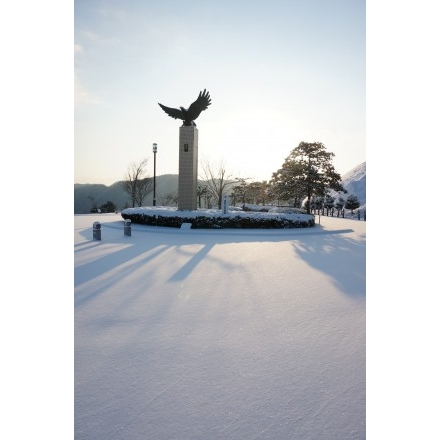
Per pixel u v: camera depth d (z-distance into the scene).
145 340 4.03
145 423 2.61
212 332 4.29
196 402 2.86
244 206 32.91
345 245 12.74
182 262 8.76
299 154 26.23
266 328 4.43
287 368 3.41
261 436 2.48
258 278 7.16
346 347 3.89
